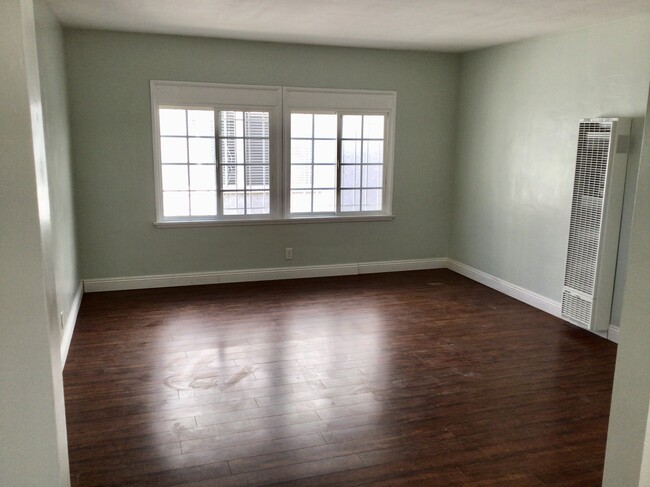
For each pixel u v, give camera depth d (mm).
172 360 3740
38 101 1647
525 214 5141
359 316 4727
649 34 3797
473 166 5930
